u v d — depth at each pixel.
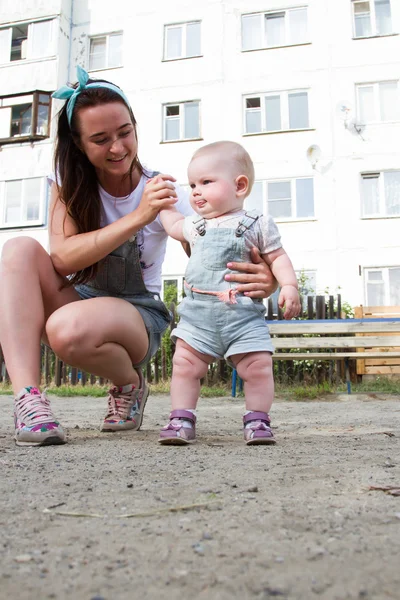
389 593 0.66
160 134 13.91
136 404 2.66
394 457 1.77
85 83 2.15
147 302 2.54
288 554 0.80
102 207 2.45
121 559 0.79
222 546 0.85
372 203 12.80
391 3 13.38
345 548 0.83
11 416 3.91
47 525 0.97
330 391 6.35
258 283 2.14
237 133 13.52
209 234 2.19
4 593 0.67
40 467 1.56
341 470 1.51
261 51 13.70
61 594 0.67
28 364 2.12
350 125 12.95
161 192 2.07
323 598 0.65
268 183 13.16
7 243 2.25
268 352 2.15
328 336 7.23
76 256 2.23
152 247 2.53
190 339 2.15
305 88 13.37
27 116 15.00
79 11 15.07
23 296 2.16
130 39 14.48
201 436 2.51
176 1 14.28
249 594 0.66
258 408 2.13
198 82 13.88
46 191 14.48
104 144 2.17
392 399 5.92
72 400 6.21
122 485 1.31
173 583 0.70
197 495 1.20
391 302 12.34
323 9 13.55
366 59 13.22
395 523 0.97
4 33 15.29
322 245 12.66
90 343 2.22
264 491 1.25
